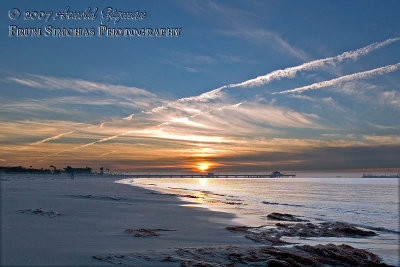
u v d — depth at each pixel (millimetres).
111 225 13625
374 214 28078
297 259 9906
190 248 10078
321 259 10500
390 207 35156
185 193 53375
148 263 8094
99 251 8742
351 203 40375
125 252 8891
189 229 14648
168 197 37719
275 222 19609
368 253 11594
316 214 27188
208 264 8484
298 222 20578
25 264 7117
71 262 7531
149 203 27125
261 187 97875
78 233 11172
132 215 17891
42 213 14797
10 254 7785
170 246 10477
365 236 16391
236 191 69562
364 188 95750
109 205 22172
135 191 45125
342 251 11422
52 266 7137
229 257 9344
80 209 18438
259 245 12234
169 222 16453
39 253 8047
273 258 9555
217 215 21562
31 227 11438
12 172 140875
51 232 10852
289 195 55875
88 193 32688
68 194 28953
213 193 58625
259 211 26578
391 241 15273
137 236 11688
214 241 12328
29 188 35125
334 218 24672
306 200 44438
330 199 47000
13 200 20438
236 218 20484
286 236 15289
